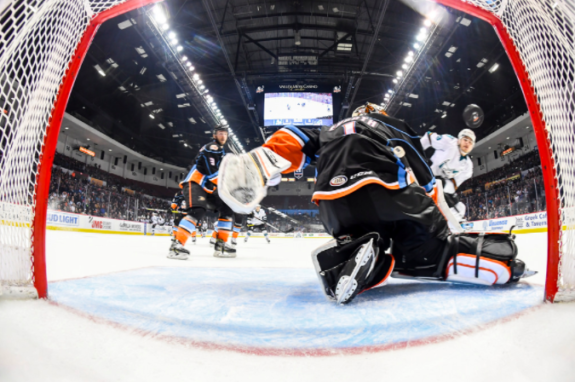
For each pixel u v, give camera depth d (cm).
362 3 1533
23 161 109
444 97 2136
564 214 110
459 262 158
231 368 68
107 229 1526
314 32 1766
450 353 74
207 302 131
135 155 2909
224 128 399
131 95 2212
